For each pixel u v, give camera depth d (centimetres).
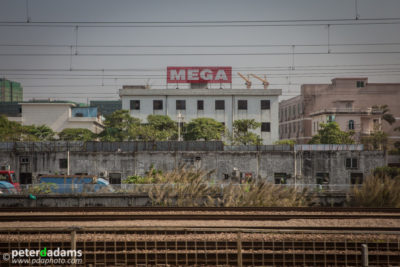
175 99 6091
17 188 2448
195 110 6075
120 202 2316
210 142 3456
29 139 4822
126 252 1133
